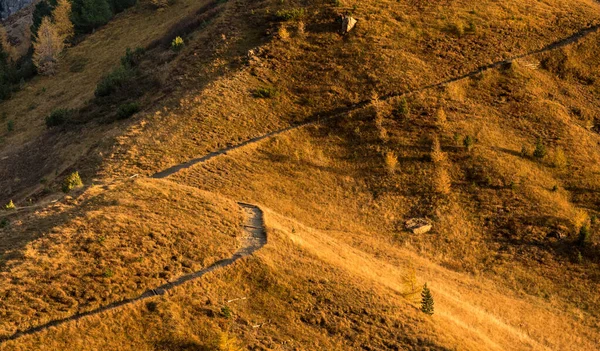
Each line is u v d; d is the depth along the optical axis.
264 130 54.03
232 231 36.03
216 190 44.12
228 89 57.66
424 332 30.97
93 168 47.97
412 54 62.91
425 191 49.19
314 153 51.81
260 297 30.94
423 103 56.69
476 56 63.78
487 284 41.91
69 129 65.31
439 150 51.88
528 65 63.22
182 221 35.56
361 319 31.09
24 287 28.61
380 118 54.72
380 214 47.25
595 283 42.62
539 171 51.66
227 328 28.55
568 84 63.16
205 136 51.69
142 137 51.34
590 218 47.53
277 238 35.72
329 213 46.28
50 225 34.16
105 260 30.91
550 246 45.28
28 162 62.41
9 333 26.08
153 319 28.02
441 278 40.69
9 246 32.31
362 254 40.62
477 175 50.56
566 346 36.31
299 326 29.83
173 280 30.94
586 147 55.03
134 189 38.75
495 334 35.09
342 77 59.88
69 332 26.47
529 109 58.19
